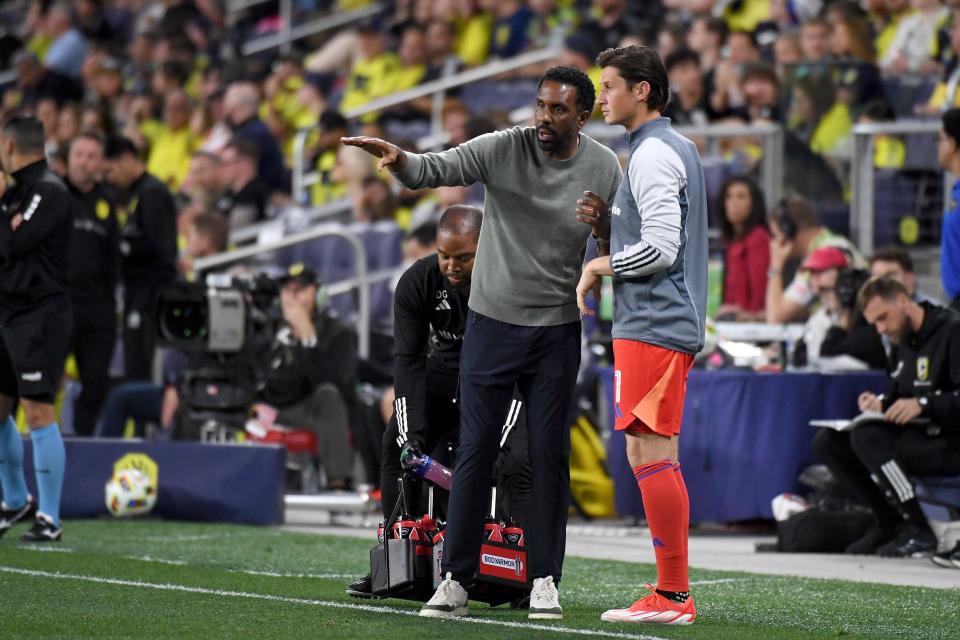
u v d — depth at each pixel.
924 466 27.66
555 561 19.31
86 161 35.91
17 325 27.12
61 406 40.38
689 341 18.53
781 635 18.36
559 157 19.16
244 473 31.98
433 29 55.09
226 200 48.59
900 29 43.94
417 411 20.09
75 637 17.59
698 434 31.55
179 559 25.75
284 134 56.03
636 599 21.84
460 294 20.34
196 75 64.06
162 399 37.75
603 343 34.03
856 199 37.09
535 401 19.30
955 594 22.52
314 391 34.84
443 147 46.34
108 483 32.50
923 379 27.52
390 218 45.78
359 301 39.09
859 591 22.78
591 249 27.56
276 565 25.23
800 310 34.44
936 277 37.00
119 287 42.97
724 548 29.50
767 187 38.16
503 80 52.75
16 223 26.98
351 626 18.28
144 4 74.38
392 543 19.69
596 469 33.53
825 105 40.41
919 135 37.44
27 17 77.25
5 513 28.42
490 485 19.12
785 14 48.69
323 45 66.56
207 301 32.47
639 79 18.61
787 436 31.00
